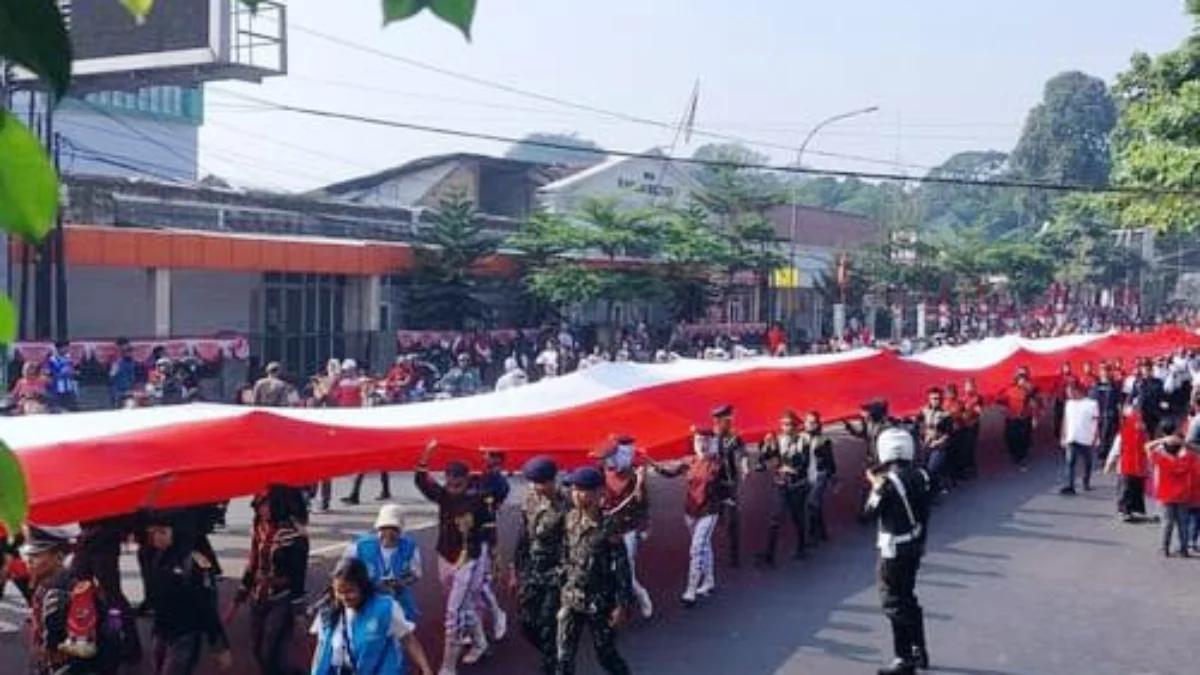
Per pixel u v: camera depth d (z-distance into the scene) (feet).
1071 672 36.81
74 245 87.92
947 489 70.03
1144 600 45.88
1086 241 276.41
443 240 120.67
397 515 32.71
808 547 54.13
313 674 25.50
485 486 39.29
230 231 109.81
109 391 84.69
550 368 103.30
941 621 42.45
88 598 26.17
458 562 35.94
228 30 78.48
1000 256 231.91
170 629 28.63
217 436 33.17
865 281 197.16
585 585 31.45
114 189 99.76
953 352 90.79
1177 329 142.61
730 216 154.81
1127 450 61.21
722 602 44.57
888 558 36.22
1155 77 108.78
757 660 37.50
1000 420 100.07
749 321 162.09
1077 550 54.65
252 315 108.99
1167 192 103.91
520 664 37.04
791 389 58.39
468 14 4.13
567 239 129.39
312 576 46.50
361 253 112.27
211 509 38.42
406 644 25.59
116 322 99.19
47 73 4.10
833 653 38.37
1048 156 381.19
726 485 45.32
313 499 61.31
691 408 50.19
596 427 45.27
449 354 112.16
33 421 34.83
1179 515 53.47
